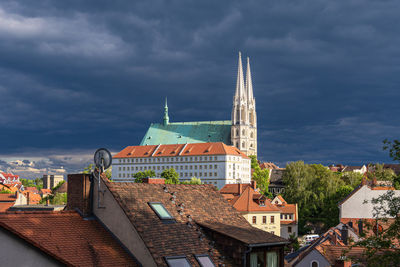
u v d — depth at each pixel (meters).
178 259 21.38
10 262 18.66
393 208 30.02
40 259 19.09
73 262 19.14
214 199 28.25
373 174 34.28
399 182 31.61
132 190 24.59
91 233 21.64
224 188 118.31
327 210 153.12
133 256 21.28
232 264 23.23
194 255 22.22
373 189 97.62
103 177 23.31
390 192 30.50
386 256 27.98
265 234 25.75
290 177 187.12
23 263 18.81
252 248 23.48
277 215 106.62
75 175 23.36
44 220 21.05
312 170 186.25
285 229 141.38
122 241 21.81
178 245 22.31
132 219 21.59
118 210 22.17
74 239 20.62
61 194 169.00
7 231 18.86
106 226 22.47
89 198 23.00
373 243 29.30
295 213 142.00
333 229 77.94
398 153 28.98
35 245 18.95
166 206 24.89
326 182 178.62
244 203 104.31
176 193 26.77
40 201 168.12
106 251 20.83
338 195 152.12
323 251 52.19
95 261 19.86
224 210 27.70
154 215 23.50
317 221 160.88
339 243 64.62
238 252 23.38
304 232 153.50
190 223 24.47
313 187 182.00
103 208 22.67
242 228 25.98
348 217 98.38
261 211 103.94
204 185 29.06
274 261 25.14
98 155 23.66
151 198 24.88
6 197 143.12
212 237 24.39
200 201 27.19
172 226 23.44
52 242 19.77
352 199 98.69
